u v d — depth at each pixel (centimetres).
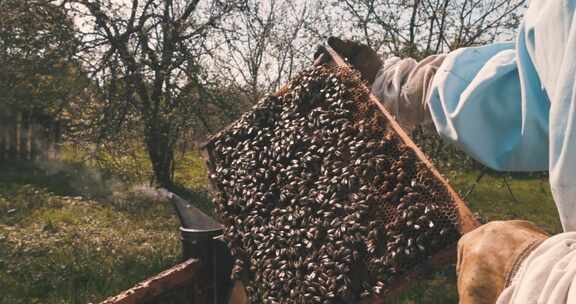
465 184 714
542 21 132
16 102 1025
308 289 192
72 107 1003
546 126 139
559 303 96
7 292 567
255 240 218
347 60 227
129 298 235
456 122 151
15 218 881
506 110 150
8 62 955
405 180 180
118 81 977
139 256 719
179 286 249
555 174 121
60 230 827
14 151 1440
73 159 1381
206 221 260
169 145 1074
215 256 250
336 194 196
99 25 986
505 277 115
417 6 749
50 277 610
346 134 204
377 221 182
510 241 118
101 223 907
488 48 168
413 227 170
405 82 199
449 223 164
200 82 1020
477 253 120
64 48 952
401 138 187
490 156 151
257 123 243
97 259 690
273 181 225
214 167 254
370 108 200
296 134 221
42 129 1398
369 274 181
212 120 1083
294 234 204
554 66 127
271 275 207
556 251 105
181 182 1331
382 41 766
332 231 191
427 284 606
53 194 1127
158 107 1009
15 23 920
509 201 1132
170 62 993
